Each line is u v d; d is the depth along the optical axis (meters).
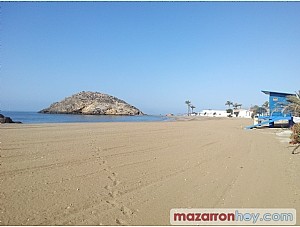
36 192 5.98
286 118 29.72
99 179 7.14
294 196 6.46
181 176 7.80
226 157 10.76
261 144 15.27
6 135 13.68
